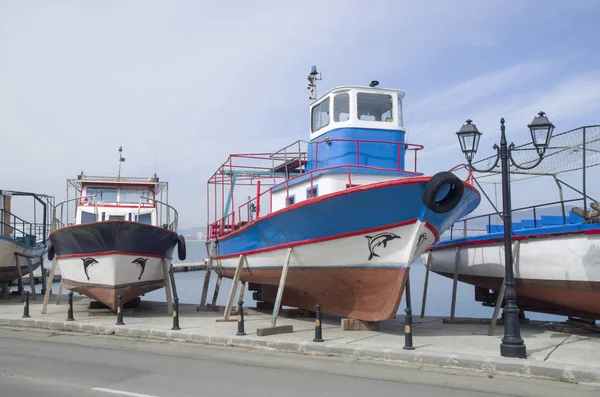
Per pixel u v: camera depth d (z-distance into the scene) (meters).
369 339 10.66
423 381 7.68
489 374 8.17
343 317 13.62
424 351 9.21
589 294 10.70
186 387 7.17
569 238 10.93
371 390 7.10
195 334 11.24
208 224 17.73
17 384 7.27
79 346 10.55
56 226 16.03
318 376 7.93
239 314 11.23
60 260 14.91
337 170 12.03
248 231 13.53
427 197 9.79
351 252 11.01
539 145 9.66
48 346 10.51
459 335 11.41
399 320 14.16
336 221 10.75
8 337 11.76
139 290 14.35
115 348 10.37
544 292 11.95
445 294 27.70
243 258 14.02
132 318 14.23
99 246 13.32
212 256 16.92
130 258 13.59
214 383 7.42
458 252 14.66
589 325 11.64
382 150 12.61
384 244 10.61
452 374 8.18
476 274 14.67
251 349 10.33
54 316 14.45
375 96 12.97
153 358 9.30
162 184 18.02
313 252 11.55
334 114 12.92
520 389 7.25
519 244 12.36
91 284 13.94
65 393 6.79
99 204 16.88
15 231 21.59
